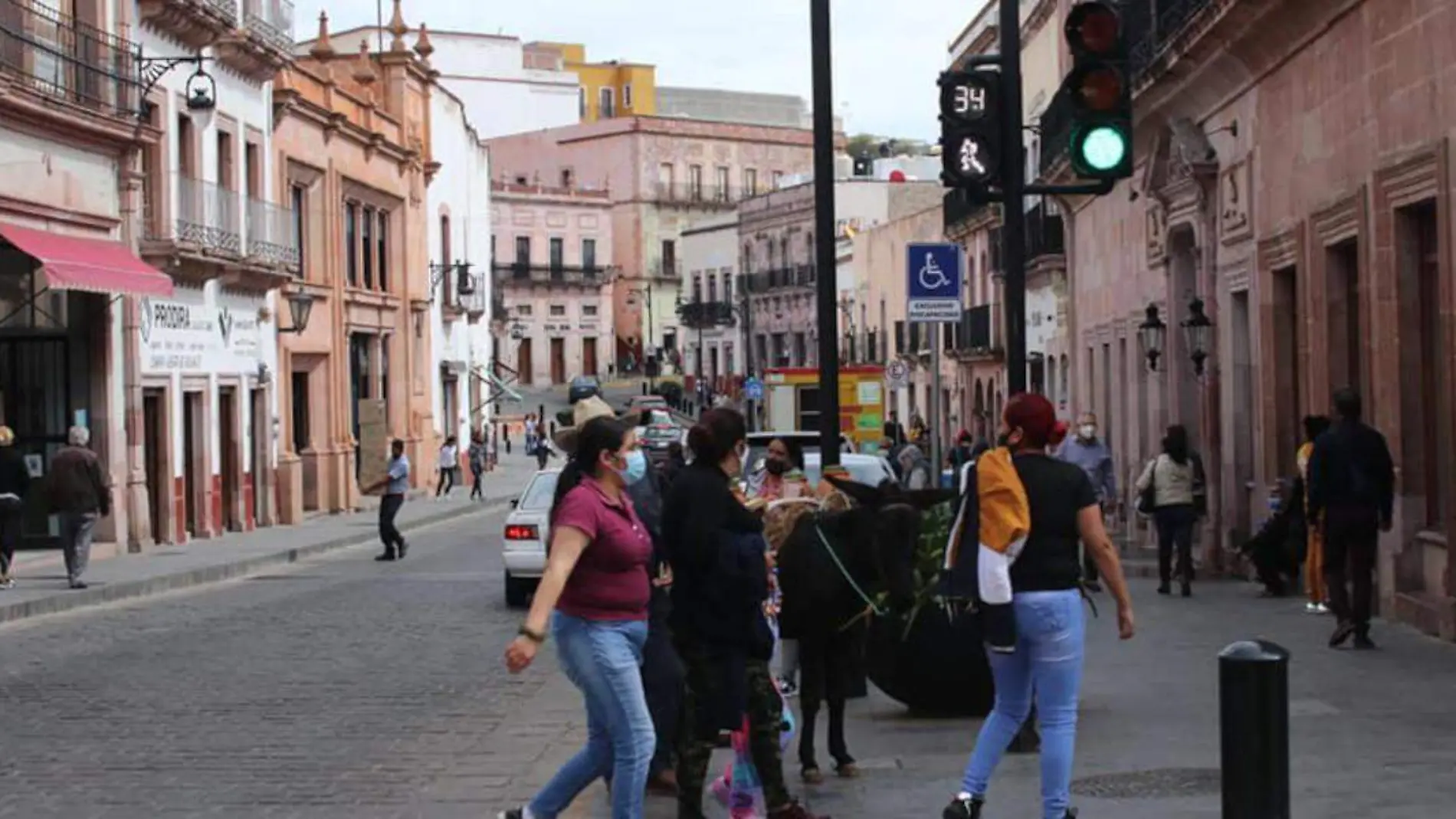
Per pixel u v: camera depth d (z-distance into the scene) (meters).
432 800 13.20
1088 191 13.60
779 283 121.19
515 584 28.77
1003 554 10.47
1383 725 14.47
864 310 91.44
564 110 150.25
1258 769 8.83
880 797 12.39
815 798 12.42
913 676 15.54
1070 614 10.56
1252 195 28.02
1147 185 34.12
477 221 88.94
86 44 39.34
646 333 141.62
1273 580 25.52
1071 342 47.22
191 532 46.53
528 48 158.62
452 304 78.81
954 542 10.77
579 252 141.25
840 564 12.77
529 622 9.98
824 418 17.48
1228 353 30.06
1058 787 10.56
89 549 33.62
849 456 25.31
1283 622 22.09
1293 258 25.59
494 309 125.06
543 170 146.50
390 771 14.42
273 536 47.53
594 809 12.66
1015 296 13.70
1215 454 31.08
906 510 12.50
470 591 32.03
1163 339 34.62
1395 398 21.06
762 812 12.08
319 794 13.48
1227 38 26.83
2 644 24.66
